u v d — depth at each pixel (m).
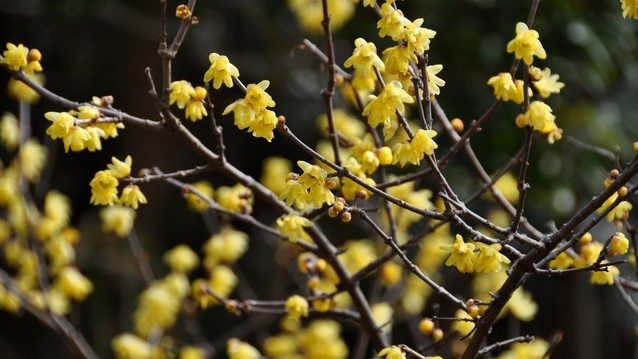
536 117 2.63
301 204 2.62
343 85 4.32
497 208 6.00
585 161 6.50
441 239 4.93
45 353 8.63
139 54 8.75
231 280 4.93
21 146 5.11
